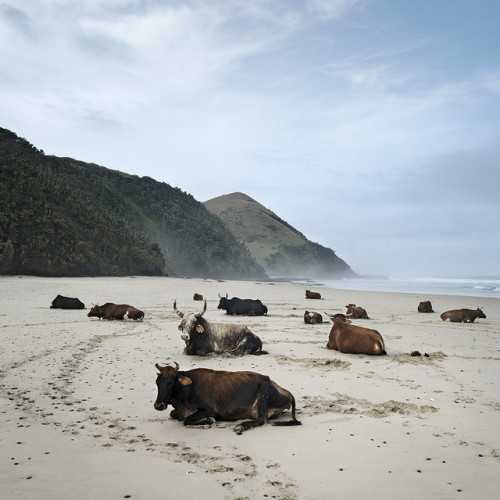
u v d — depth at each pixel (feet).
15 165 336.90
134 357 42.65
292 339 55.93
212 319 77.56
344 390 31.37
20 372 35.14
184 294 137.59
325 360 41.65
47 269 264.93
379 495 16.01
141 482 16.90
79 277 258.16
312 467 18.47
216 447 20.77
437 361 41.88
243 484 16.87
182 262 552.41
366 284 349.61
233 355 44.55
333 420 24.89
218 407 24.53
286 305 111.86
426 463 18.88
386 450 20.35
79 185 498.69
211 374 25.18
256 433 22.82
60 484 16.52
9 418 24.34
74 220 339.77
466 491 16.33
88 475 17.40
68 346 47.01
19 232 276.00
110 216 415.44
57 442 20.97
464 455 19.80
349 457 19.52
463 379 34.88
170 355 44.50
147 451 20.18
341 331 46.83
